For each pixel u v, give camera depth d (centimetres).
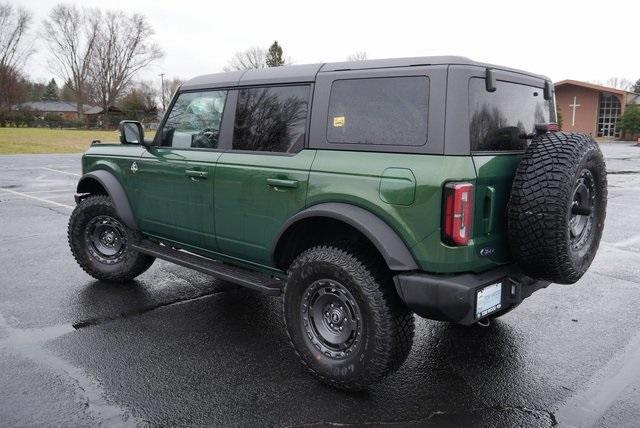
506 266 324
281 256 369
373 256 316
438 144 286
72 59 7644
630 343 405
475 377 349
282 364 362
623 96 4731
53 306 463
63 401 309
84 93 7738
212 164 397
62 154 2462
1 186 1301
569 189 285
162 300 483
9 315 441
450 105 286
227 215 391
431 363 368
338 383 320
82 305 467
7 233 762
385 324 301
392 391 329
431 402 317
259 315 451
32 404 306
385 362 304
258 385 333
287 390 327
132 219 484
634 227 866
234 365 359
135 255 503
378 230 296
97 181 516
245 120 388
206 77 430
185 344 391
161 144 459
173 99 450
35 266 587
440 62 295
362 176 308
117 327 420
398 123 303
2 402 307
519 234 294
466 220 282
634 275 587
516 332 424
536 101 362
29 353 371
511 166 313
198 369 352
